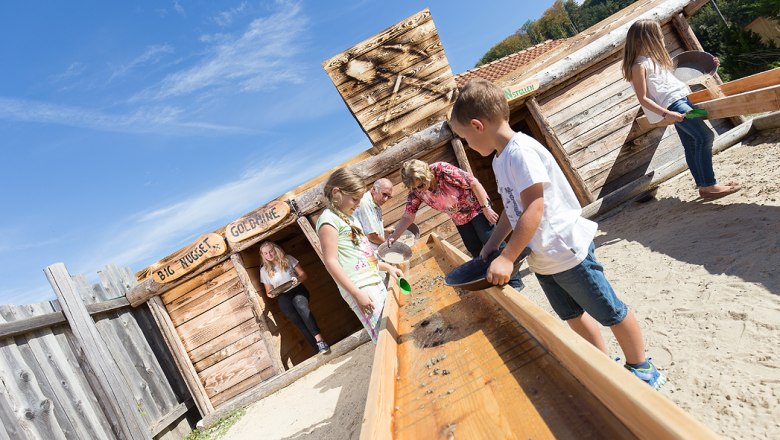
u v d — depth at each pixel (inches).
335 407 197.9
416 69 273.7
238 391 280.5
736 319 117.8
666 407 36.0
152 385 273.9
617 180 284.4
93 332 239.8
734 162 241.4
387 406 67.2
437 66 273.3
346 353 269.7
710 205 199.5
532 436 50.6
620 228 236.2
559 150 280.5
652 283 156.8
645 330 131.3
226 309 283.4
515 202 87.8
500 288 86.6
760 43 1043.9
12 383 190.9
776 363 97.9
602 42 280.7
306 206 275.6
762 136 266.1
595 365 46.5
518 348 72.7
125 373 256.4
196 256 278.1
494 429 54.7
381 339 91.5
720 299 129.3
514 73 286.0
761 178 198.4
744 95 176.4
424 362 83.9
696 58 214.7
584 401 52.2
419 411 66.7
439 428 59.9
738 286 131.2
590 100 287.1
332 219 128.6
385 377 74.4
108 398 235.8
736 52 1073.5
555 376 59.8
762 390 92.2
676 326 126.6
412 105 274.8
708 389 98.7
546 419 52.1
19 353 201.6
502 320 87.5
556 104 287.4
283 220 275.6
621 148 285.7
